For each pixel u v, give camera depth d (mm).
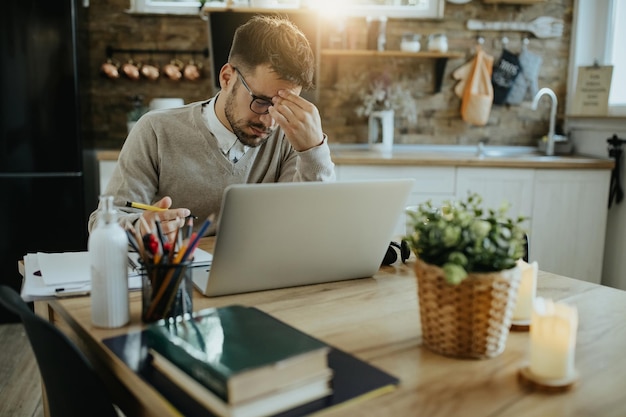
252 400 707
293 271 1247
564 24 3744
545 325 832
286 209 1143
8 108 3074
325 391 777
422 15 3666
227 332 834
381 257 1350
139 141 1807
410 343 980
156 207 1439
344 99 3725
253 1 3342
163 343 821
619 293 1300
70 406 1018
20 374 2566
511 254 893
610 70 3408
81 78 3225
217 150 1840
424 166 3184
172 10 3590
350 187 1190
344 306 1161
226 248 1131
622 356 948
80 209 3207
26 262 1362
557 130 3828
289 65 1532
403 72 3730
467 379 850
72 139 3150
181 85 3645
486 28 3707
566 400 793
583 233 3303
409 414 742
